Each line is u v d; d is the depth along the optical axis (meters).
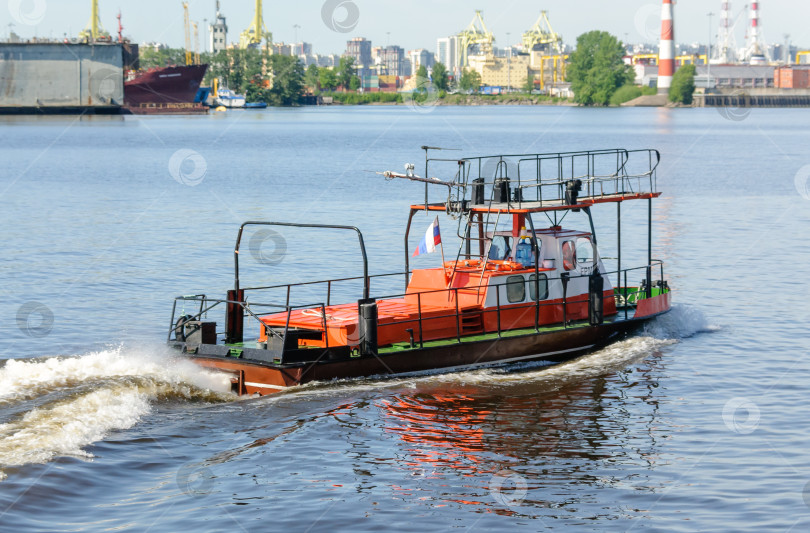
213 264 96.06
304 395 49.28
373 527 36.00
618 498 38.69
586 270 61.75
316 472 40.91
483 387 52.59
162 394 47.94
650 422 47.62
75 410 44.19
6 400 44.50
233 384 49.88
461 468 41.53
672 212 142.12
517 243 59.38
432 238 58.69
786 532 35.69
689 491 39.34
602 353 60.44
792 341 64.69
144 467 40.62
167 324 70.25
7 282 86.12
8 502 36.47
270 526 35.88
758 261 99.31
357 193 165.62
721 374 56.38
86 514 36.31
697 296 81.38
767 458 42.84
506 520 36.66
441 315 55.06
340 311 55.91
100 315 73.00
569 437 45.31
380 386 51.31
